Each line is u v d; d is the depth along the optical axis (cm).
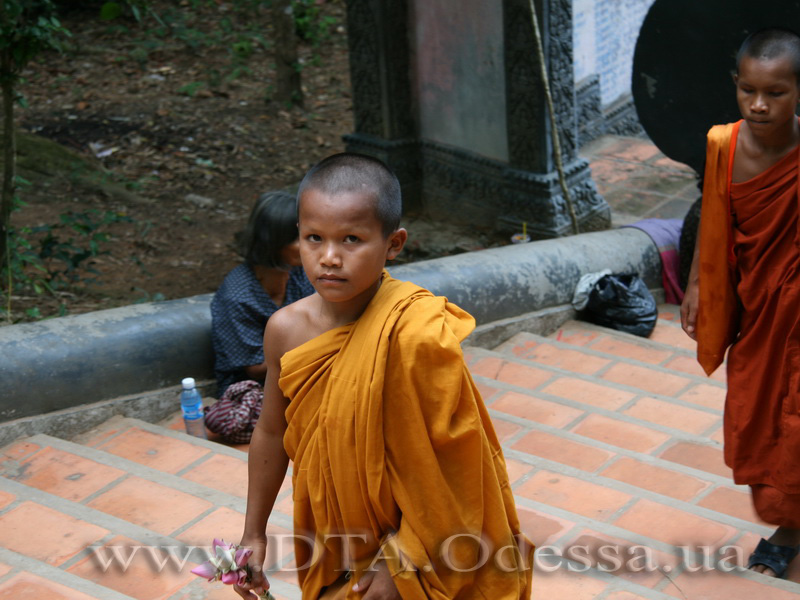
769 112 312
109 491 385
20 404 433
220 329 470
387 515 210
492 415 468
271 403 226
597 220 825
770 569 341
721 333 354
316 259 198
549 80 755
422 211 898
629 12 1046
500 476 229
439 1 802
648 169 955
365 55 845
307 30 1364
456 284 565
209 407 465
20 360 433
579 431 466
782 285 326
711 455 442
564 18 751
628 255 655
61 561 330
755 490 348
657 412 491
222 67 1265
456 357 199
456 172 855
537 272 603
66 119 1093
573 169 798
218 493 383
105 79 1214
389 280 211
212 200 940
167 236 859
